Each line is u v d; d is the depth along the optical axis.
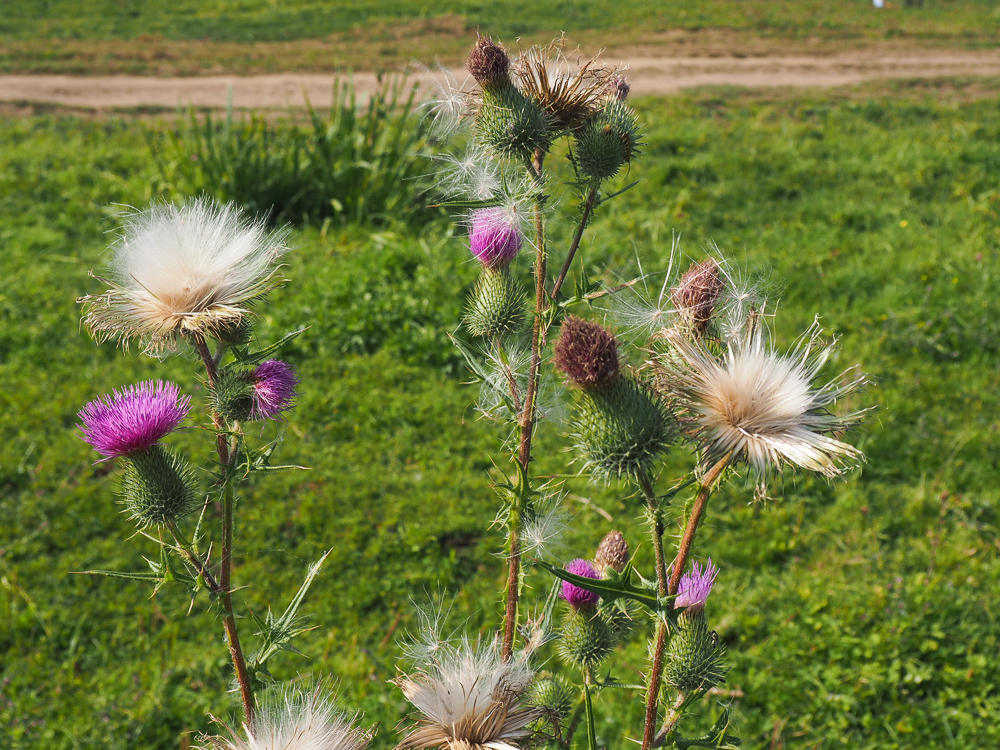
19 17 20.17
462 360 7.01
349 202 9.50
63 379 6.79
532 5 22.39
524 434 1.90
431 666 1.68
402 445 6.23
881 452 6.20
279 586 5.00
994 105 15.70
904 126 14.15
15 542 5.22
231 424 1.67
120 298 1.64
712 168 11.38
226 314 1.57
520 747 1.52
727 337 1.62
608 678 1.82
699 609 1.74
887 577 5.10
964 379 7.10
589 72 1.96
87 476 5.79
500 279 2.17
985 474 6.05
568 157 1.91
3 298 7.65
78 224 9.45
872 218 10.12
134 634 4.67
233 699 1.79
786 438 1.40
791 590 5.02
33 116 13.99
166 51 18.38
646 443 1.50
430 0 22.36
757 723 4.23
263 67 17.55
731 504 5.68
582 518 5.35
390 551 5.27
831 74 18.23
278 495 5.67
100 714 4.18
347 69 17.47
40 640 4.60
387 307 7.43
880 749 4.14
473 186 2.03
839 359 7.04
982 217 10.20
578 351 1.52
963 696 4.36
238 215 1.79
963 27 22.92
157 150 11.38
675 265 1.80
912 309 7.78
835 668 4.49
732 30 21.45
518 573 1.92
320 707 1.65
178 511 1.74
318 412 6.51
